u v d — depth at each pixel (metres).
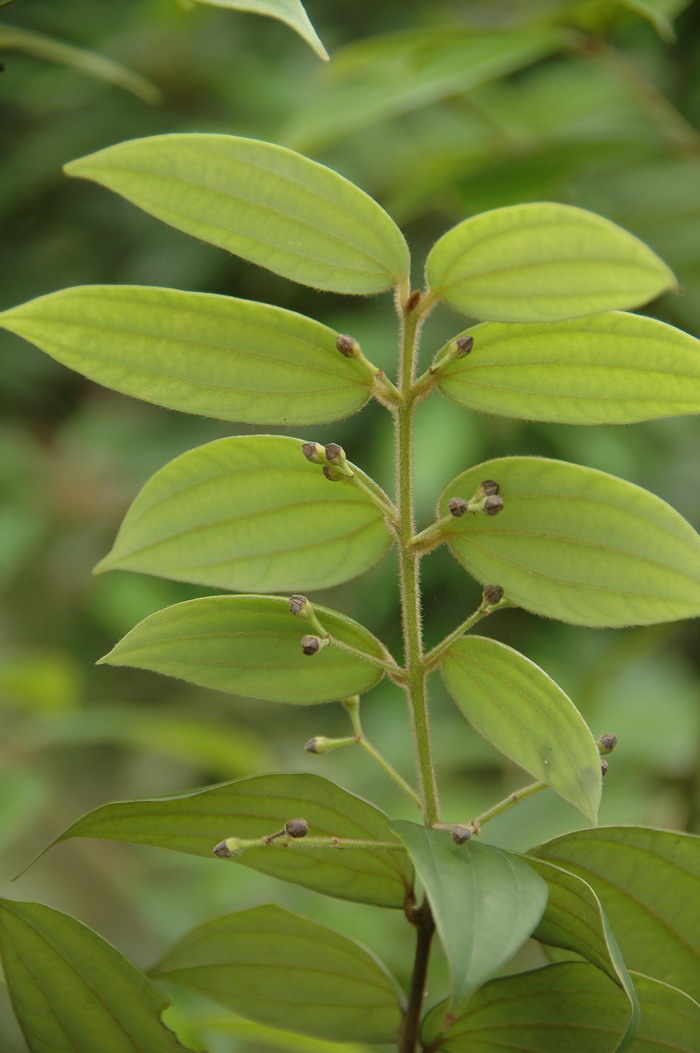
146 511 0.65
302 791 0.67
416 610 0.66
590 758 0.65
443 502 0.66
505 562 0.65
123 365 0.65
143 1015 0.68
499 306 0.63
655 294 0.62
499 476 0.65
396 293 0.65
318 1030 0.71
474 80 1.00
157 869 1.41
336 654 0.67
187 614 0.66
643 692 1.53
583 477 0.65
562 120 1.41
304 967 0.70
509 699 0.66
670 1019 0.67
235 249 0.64
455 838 0.63
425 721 0.66
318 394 0.65
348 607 1.60
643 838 0.66
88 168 0.63
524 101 1.42
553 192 1.18
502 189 1.14
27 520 1.69
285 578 0.65
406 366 0.65
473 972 0.61
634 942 0.68
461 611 1.55
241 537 0.65
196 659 0.67
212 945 0.70
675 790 1.36
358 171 1.65
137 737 1.25
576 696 1.27
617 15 1.05
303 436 1.51
